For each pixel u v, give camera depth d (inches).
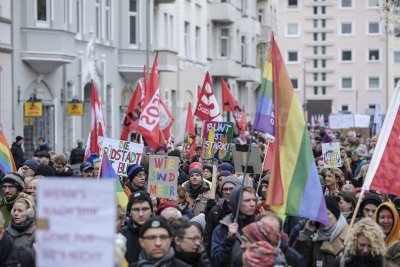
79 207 310.3
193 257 438.0
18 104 1428.4
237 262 428.1
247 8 2903.5
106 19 1766.7
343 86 5078.7
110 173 611.2
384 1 1432.1
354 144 1393.9
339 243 476.4
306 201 477.1
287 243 456.4
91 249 309.7
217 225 521.0
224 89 1277.1
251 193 478.6
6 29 1395.2
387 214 493.7
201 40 2440.9
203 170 791.1
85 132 1707.7
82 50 1631.4
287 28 5128.0
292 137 483.5
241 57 2837.1
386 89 4940.9
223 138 904.9
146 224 405.4
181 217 444.5
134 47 1849.2
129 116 960.9
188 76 2290.8
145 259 408.2
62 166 810.8
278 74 487.5
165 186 613.6
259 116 519.2
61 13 1485.0
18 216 520.1
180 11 2210.9
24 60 1446.9
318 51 5108.3
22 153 1154.0
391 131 530.0
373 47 5012.3
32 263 423.5
